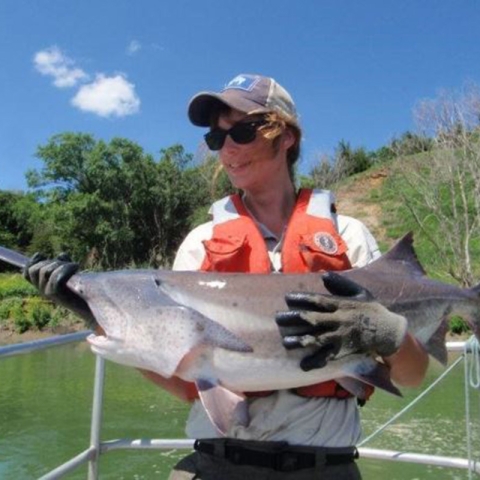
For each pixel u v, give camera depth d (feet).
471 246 91.86
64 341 9.22
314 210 8.39
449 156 94.22
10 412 38.58
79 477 26.32
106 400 40.24
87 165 150.61
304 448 7.23
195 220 141.18
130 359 7.59
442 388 37.22
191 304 7.66
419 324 8.61
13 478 26.48
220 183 10.53
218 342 7.35
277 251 8.34
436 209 93.20
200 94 8.17
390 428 29.25
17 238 184.34
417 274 8.89
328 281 6.87
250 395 7.41
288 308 7.38
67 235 149.38
